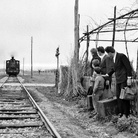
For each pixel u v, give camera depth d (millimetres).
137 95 7801
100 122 8273
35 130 7188
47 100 14664
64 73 17500
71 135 6844
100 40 13242
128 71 7695
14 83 32031
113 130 7266
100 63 9812
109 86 9312
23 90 21125
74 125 8094
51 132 6746
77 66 14602
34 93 19125
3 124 7699
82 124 8258
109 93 9250
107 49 8094
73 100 13648
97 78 8812
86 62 14609
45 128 7406
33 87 25703
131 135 6738
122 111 8125
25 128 7418
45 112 10461
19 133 6852
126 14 9516
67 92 15234
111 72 8781
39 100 14586
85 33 13836
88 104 10016
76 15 14961
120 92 8023
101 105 8414
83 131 7340
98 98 8891
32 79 44094
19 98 15102
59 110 11039
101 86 8828
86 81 13391
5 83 31609
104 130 7375
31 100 13703
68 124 8211
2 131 7039
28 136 6547
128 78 7648
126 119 7516
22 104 12781
